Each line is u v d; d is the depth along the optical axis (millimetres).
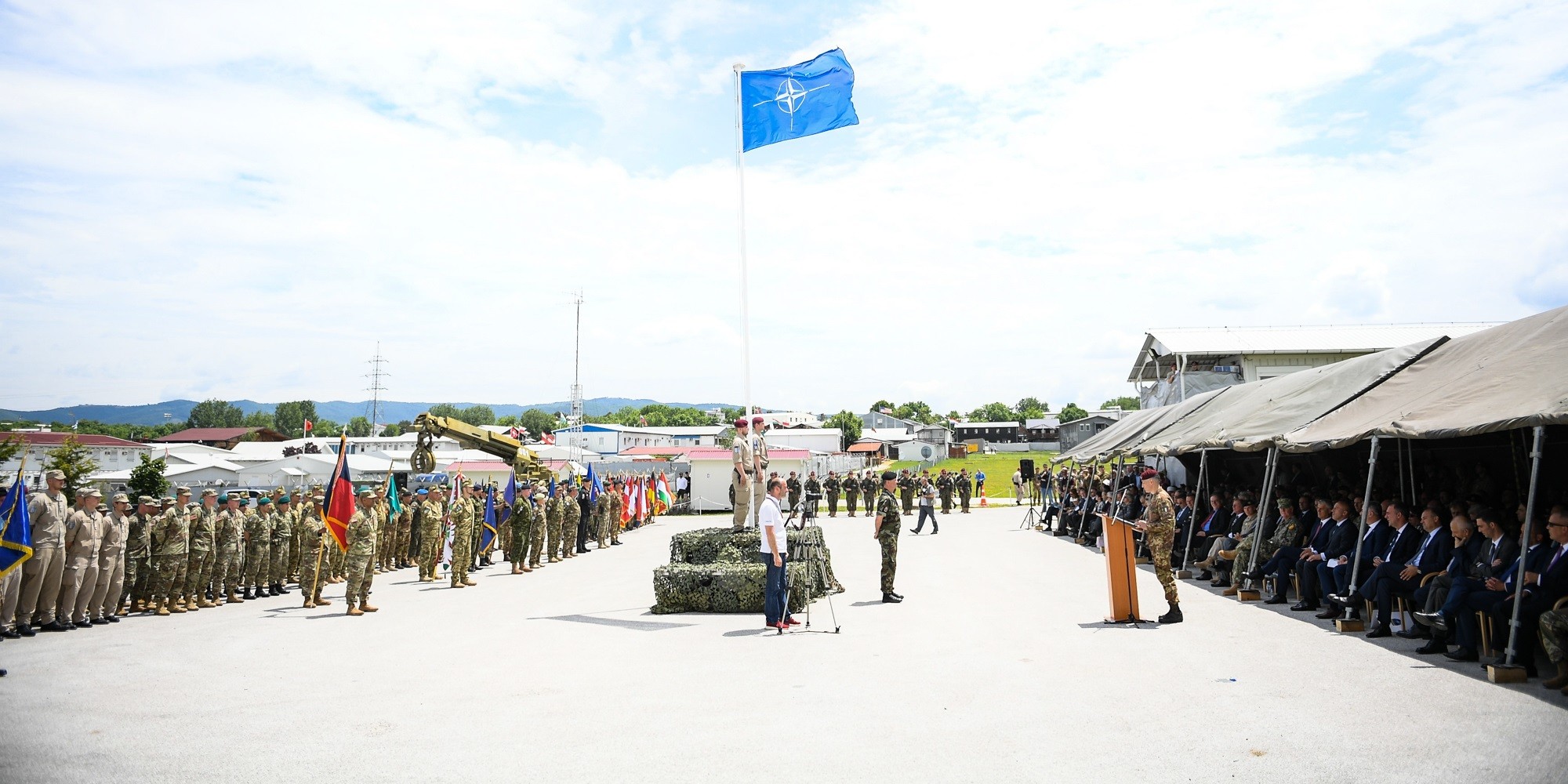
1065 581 15547
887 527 13141
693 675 8406
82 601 11930
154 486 34406
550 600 14281
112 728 6828
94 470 35281
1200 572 16047
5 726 6898
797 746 6094
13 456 30281
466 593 15453
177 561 13297
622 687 7965
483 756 6020
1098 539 22281
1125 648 9320
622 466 58250
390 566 19703
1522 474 12109
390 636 10922
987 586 14844
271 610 13516
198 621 12414
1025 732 6312
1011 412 177000
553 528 21531
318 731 6668
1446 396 10578
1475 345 12289
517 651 9797
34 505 11523
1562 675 7230
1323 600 11711
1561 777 5184
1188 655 8914
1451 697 7105
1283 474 20859
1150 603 12734
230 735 6578
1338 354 31812
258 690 8039
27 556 10570
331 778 5637
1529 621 7727
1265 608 11977
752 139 14500
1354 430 11461
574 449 52938
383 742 6387
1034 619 11359
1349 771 5398
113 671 8914
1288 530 12773
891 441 109188
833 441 74875
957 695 7398
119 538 12539
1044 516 30859
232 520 14469
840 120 14625
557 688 7941
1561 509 7996
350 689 8023
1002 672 8242
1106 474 34312
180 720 7020
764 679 8180
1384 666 8281
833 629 10875
